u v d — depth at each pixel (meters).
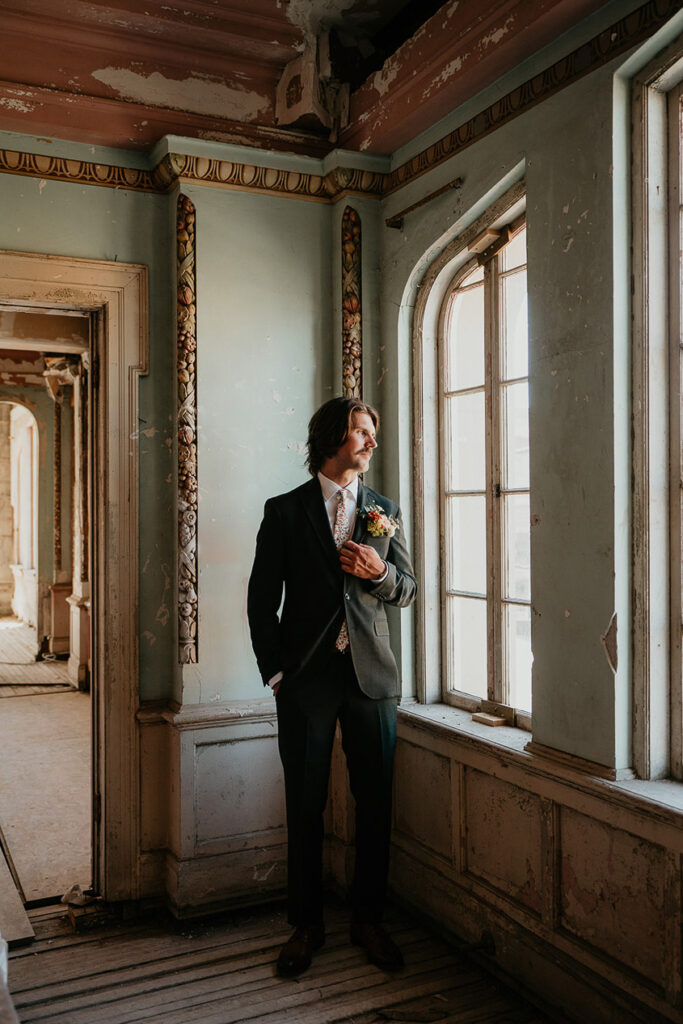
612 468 2.25
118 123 3.03
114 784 3.12
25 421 12.00
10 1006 1.25
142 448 3.21
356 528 2.72
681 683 2.21
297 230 3.35
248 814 3.20
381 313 3.38
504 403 2.88
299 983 2.61
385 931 2.79
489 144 2.74
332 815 3.38
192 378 3.14
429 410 3.24
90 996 2.55
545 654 2.49
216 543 3.17
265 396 3.28
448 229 2.95
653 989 2.10
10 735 5.67
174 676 3.22
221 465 3.19
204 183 3.15
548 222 2.48
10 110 2.88
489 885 2.73
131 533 3.17
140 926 3.05
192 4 2.93
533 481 2.55
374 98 3.11
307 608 2.68
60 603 8.55
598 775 2.26
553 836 2.43
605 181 2.26
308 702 2.67
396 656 3.25
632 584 2.25
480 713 2.98
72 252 3.10
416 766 3.13
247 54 3.19
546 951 2.45
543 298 2.51
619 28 2.20
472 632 3.10
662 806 2.02
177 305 3.14
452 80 2.70
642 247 2.23
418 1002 2.51
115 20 2.92
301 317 3.36
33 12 2.84
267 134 3.29
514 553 2.85
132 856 3.14
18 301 3.05
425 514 3.22
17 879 3.40
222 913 3.14
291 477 3.33
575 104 2.37
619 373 2.25
